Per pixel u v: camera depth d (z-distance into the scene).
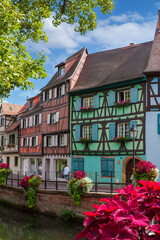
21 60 7.33
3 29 6.84
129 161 16.44
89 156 18.53
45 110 23.67
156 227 2.19
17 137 30.00
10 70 6.74
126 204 2.36
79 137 19.23
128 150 16.25
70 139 19.94
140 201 2.51
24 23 9.73
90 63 21.64
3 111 34.44
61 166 21.58
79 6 10.82
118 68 18.72
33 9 10.32
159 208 2.36
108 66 19.81
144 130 15.60
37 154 24.55
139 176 10.35
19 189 15.41
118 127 17.14
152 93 15.52
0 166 17.86
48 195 13.41
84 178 11.61
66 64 22.31
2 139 34.91
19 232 10.47
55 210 12.94
